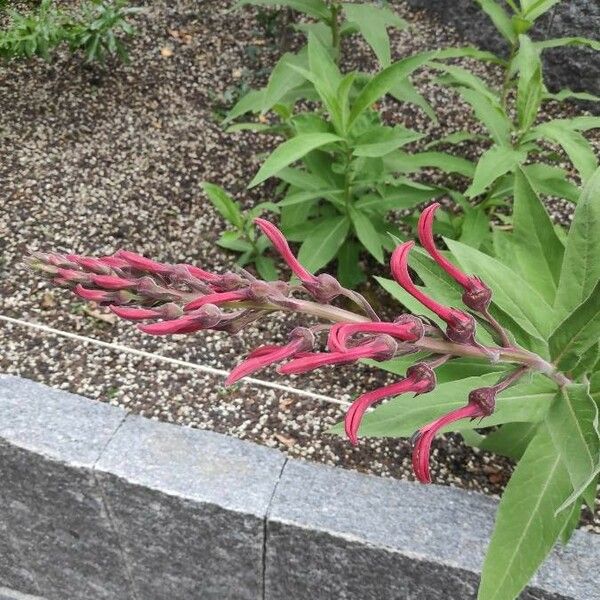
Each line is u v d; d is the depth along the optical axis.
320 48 2.34
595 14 3.42
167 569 2.14
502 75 3.70
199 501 1.84
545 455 1.58
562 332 1.35
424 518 1.80
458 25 3.95
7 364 2.38
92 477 1.93
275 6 3.79
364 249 2.83
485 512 1.82
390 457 2.12
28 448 1.95
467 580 1.71
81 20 3.66
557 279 1.72
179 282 1.08
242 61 3.70
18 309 2.57
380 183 2.50
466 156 3.26
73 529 2.15
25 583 2.49
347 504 1.83
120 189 3.04
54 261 1.07
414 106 3.49
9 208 2.92
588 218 1.48
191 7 4.00
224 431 2.19
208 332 2.53
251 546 1.91
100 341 2.47
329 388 2.34
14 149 3.18
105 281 1.06
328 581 1.93
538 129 2.24
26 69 3.57
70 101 3.42
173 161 3.18
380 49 2.69
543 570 1.70
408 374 1.07
